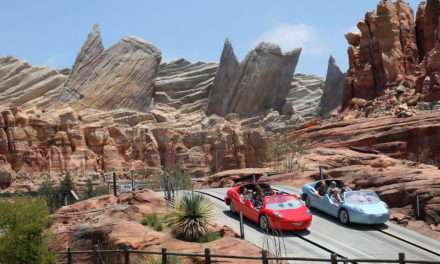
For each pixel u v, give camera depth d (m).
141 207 23.58
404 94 66.00
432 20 72.75
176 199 24.94
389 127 52.25
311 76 117.38
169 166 86.06
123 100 101.12
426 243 20.08
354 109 70.44
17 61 105.31
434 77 60.16
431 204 23.70
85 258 20.25
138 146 86.75
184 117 101.31
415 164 36.34
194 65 110.06
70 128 82.44
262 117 96.50
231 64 102.25
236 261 16.72
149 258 17.70
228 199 24.00
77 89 102.25
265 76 99.88
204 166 85.00
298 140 52.62
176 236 19.89
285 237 20.06
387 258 17.70
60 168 78.19
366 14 76.94
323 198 23.59
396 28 73.75
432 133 48.53
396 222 23.38
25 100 101.69
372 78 73.62
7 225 19.94
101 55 104.94
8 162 76.19
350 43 82.25
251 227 21.42
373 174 29.09
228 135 85.62
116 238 19.66
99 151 83.69
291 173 34.56
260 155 84.06
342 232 20.94
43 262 19.61
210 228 20.20
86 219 22.95
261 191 22.41
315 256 17.69
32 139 79.25
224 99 101.56
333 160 41.44
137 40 105.94
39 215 20.50
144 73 104.19
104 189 54.12
